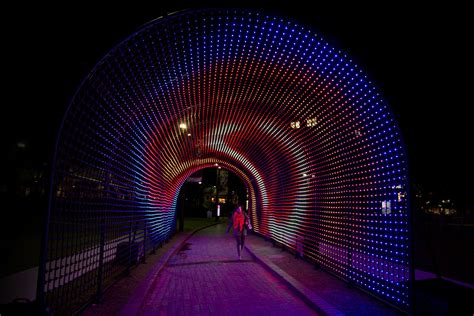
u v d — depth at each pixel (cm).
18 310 329
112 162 595
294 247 1066
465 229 2434
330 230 779
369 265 591
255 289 684
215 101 902
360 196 632
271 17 474
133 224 804
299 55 576
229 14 474
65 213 408
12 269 504
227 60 634
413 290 459
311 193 925
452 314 402
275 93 795
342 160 712
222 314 526
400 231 502
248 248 1298
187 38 524
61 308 421
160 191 1245
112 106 540
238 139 1413
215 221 3738
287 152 1128
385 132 529
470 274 840
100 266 530
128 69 512
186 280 770
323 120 749
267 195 1570
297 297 621
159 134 934
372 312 493
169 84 678
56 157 360
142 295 571
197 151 1547
